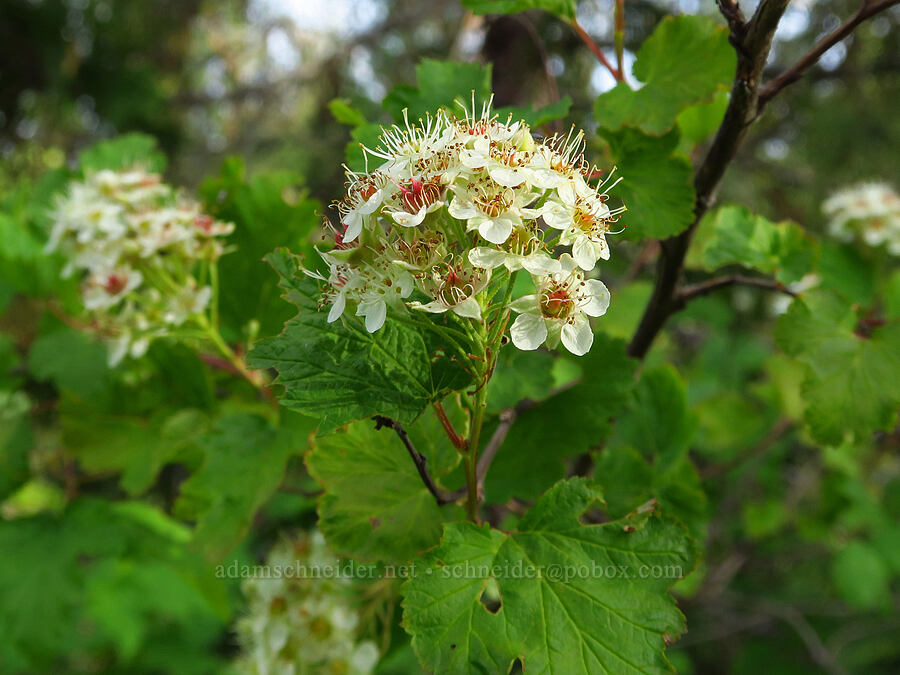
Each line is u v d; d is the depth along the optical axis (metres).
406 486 0.10
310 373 0.08
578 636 0.08
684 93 0.11
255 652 0.13
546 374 0.11
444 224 0.08
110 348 0.14
